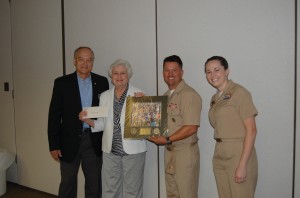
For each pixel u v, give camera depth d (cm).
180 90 195
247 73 211
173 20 235
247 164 166
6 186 341
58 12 297
